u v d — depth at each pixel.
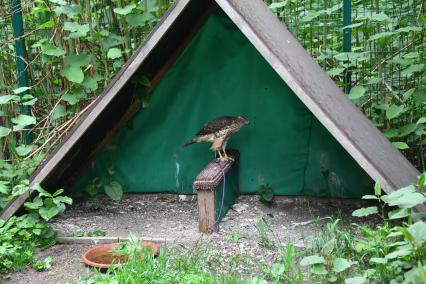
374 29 6.43
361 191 5.95
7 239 5.08
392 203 4.37
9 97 5.55
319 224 5.55
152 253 4.77
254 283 4.34
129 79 5.39
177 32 5.68
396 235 4.38
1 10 6.45
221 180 5.52
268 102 6.02
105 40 6.26
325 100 5.10
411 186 4.50
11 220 5.26
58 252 5.20
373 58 6.47
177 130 6.13
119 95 5.64
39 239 5.32
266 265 4.75
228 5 5.06
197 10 5.70
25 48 6.40
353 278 4.20
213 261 4.84
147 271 4.50
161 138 6.14
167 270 4.58
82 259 4.98
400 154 5.66
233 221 5.61
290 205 6.01
